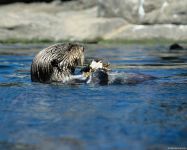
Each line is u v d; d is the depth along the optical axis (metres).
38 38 42.12
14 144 9.23
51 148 8.88
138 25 42.69
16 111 12.22
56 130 10.20
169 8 41.94
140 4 42.81
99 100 13.62
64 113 11.84
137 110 12.19
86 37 41.59
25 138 9.64
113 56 29.73
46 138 9.59
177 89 15.67
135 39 41.31
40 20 43.41
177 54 30.97
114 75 17.86
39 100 13.76
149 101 13.48
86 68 17.94
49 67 17.77
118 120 11.03
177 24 41.66
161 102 13.34
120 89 15.71
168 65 24.39
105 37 41.91
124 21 43.25
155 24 42.25
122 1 43.62
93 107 12.58
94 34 41.91
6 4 49.88
